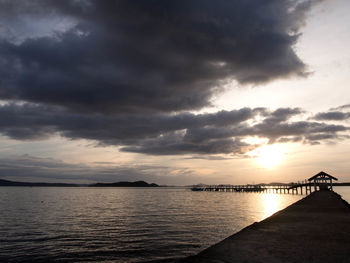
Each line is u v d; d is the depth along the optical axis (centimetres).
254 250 511
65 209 5000
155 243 2036
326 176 5625
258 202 7088
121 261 1614
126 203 6725
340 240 602
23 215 3997
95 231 2580
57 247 1945
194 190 19275
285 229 750
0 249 1894
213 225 2877
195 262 433
